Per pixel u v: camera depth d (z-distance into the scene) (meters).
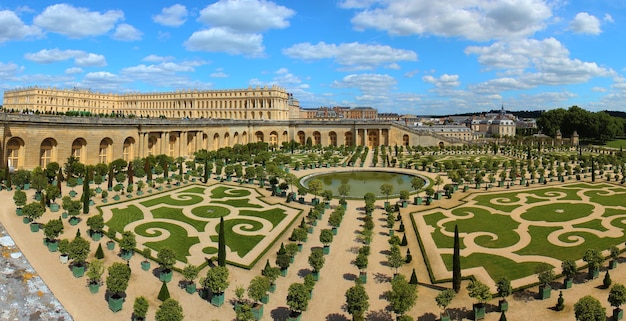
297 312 48.53
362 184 128.00
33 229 68.69
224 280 50.38
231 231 76.94
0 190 92.00
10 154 112.38
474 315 48.50
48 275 55.53
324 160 167.75
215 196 103.38
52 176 104.81
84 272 56.81
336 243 72.25
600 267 60.53
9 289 51.62
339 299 53.19
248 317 44.91
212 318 48.19
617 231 76.75
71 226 73.19
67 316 47.31
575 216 87.06
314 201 96.31
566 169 139.62
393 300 46.38
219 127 196.88
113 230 69.81
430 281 58.22
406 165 157.25
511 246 70.25
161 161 137.12
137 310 44.75
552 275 52.16
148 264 59.50
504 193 109.50
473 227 80.69
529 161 156.75
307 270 61.50
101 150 139.12
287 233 76.81
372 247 70.69
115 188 94.88
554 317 48.34
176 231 75.62
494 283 56.75
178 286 55.34
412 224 82.81
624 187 115.75
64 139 124.31
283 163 156.62
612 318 47.66
